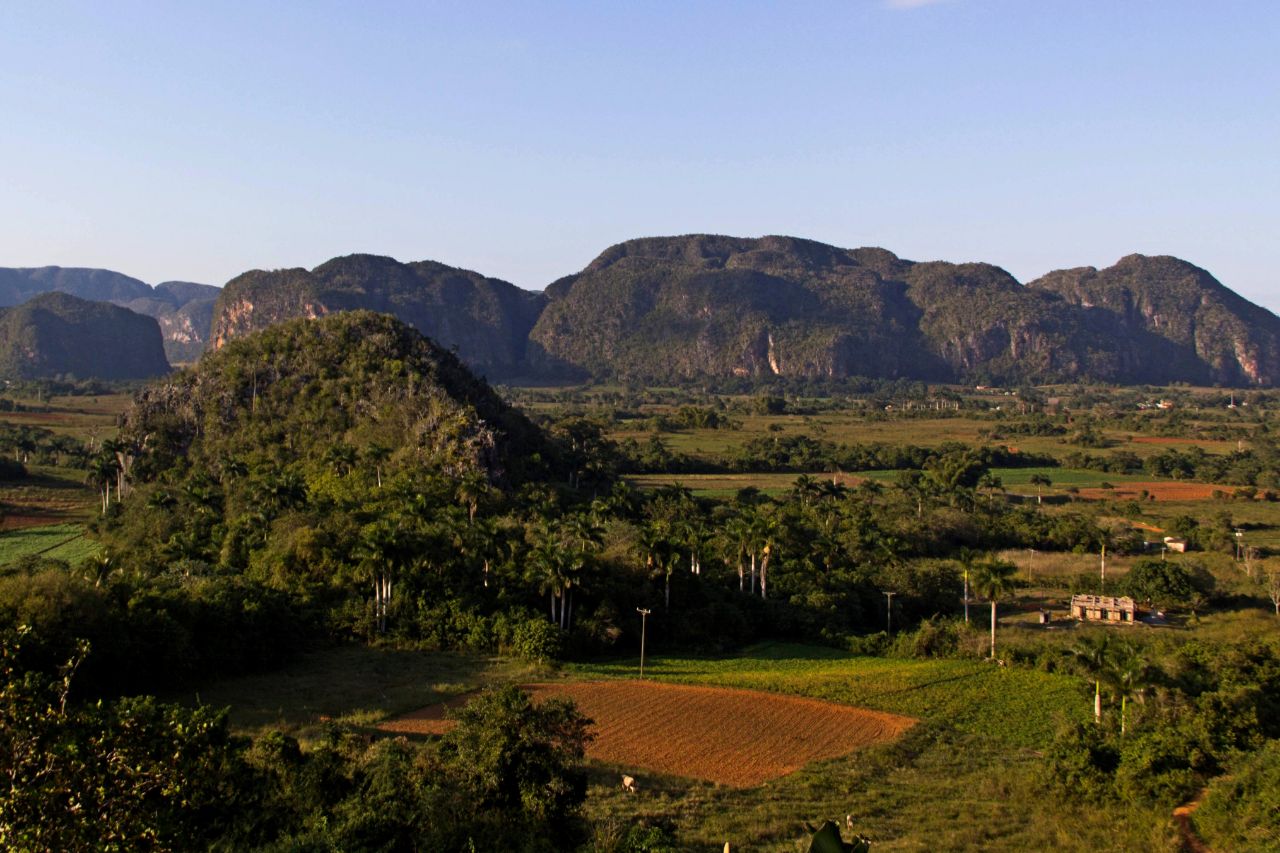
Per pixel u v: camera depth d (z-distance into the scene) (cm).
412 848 2984
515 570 7969
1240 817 3738
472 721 3441
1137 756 4459
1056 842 3894
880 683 6681
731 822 4000
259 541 8756
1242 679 5369
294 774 3447
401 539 7475
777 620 8700
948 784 4731
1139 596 9700
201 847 2816
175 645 5759
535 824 3139
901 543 11238
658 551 8331
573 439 18038
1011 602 9881
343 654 6962
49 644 5044
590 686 6381
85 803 2136
